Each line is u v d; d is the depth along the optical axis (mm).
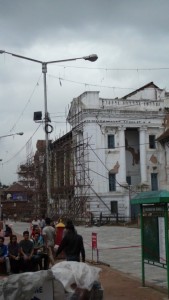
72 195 51500
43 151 52344
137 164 65062
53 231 17047
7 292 7066
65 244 11445
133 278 14141
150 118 63188
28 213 70250
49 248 16625
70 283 7648
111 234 38656
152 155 63594
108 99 61844
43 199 47219
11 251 16031
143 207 12281
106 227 50656
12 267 15875
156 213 11367
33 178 59375
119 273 15352
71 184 54250
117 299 10641
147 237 12039
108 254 22609
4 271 15977
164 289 11859
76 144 57875
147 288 12094
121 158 61781
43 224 26000
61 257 17625
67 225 11648
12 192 99875
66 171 52719
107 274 15109
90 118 60719
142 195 11773
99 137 61031
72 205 50531
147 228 12008
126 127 62531
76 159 57000
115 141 61906
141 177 62906
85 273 7922
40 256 16234
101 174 60344
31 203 57438
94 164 60031
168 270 10750
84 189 57781
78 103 62594
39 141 58250
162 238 11070
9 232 28938
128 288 12156
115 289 12016
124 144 62125
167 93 65750
